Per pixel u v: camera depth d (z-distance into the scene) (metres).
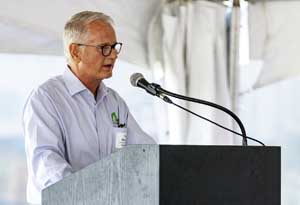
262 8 10.06
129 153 3.89
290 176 10.26
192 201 3.88
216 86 9.83
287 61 10.05
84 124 5.86
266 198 4.04
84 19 5.81
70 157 5.72
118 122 6.14
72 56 5.89
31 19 8.30
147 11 9.58
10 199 8.53
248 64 10.05
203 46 9.74
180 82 9.56
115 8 9.20
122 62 9.37
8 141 8.52
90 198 4.01
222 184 3.95
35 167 5.27
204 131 9.58
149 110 9.45
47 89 5.74
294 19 10.05
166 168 3.83
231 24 9.92
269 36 10.09
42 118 5.53
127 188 3.89
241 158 4.00
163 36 9.64
